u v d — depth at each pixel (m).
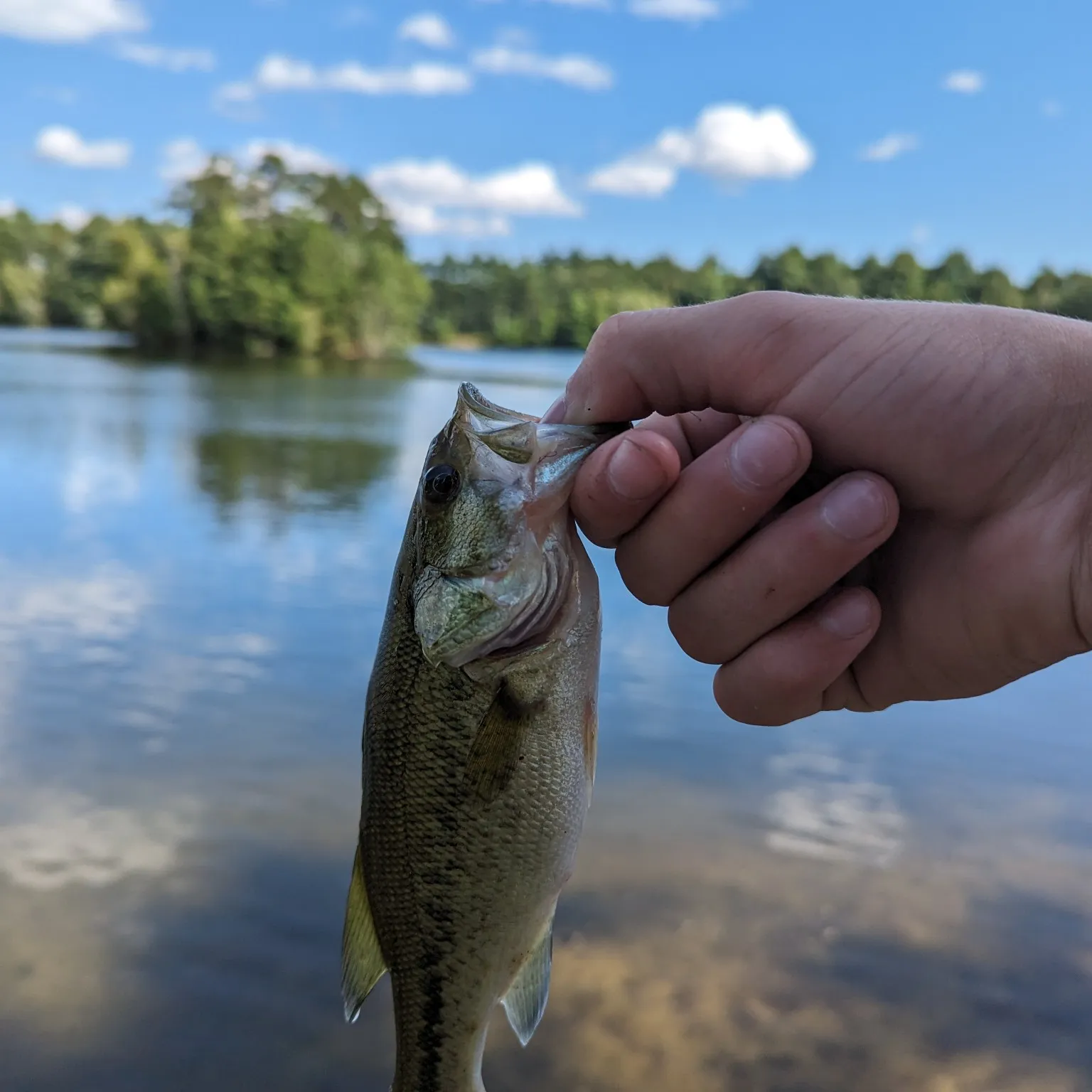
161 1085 0.41
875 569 0.27
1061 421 0.23
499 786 0.26
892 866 0.57
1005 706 0.80
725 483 0.24
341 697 0.78
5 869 0.54
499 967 0.27
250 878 0.54
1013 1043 0.44
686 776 0.67
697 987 0.47
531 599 0.26
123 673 0.82
